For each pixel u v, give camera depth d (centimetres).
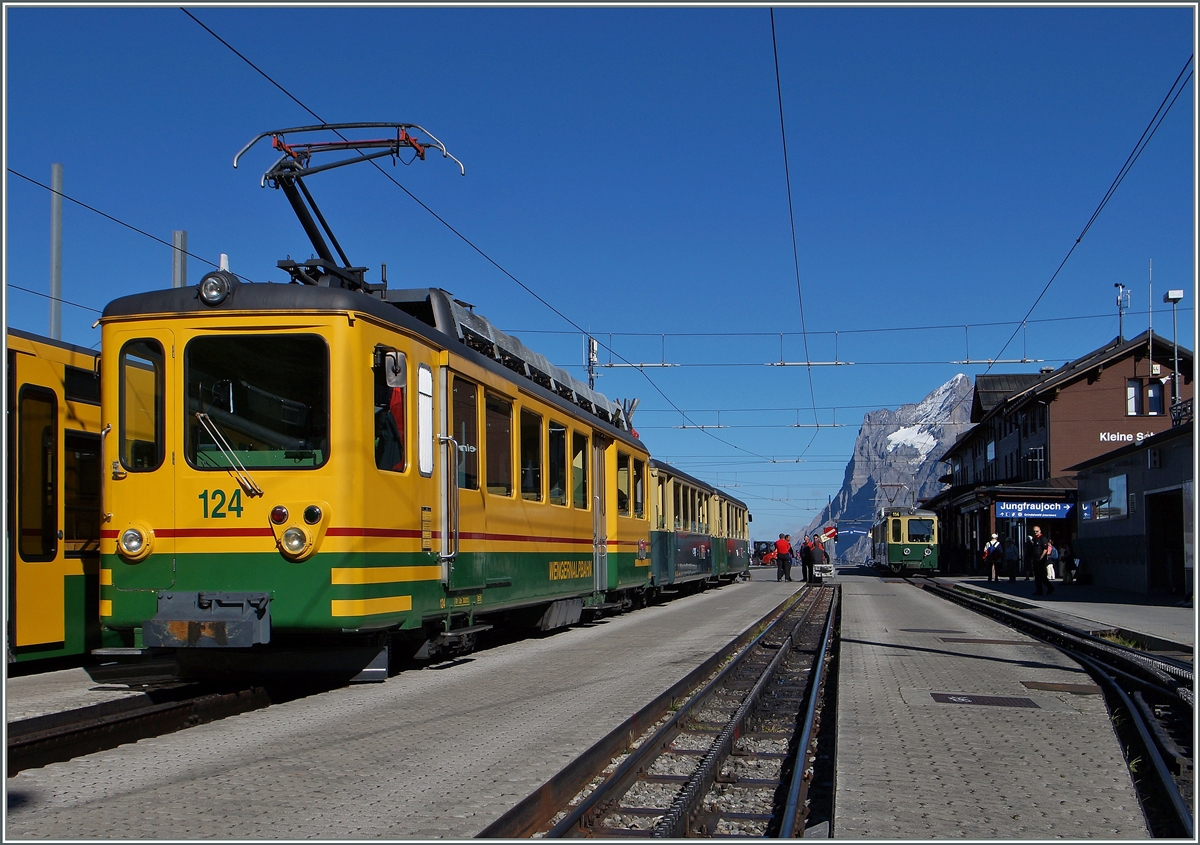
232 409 931
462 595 1150
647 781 696
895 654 1401
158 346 945
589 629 1741
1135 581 3128
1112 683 1087
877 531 6919
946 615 2280
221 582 910
